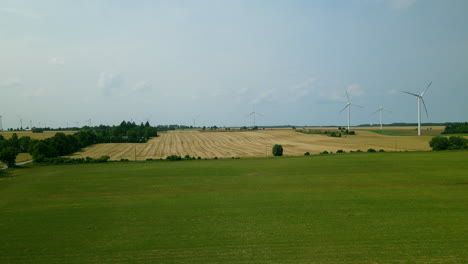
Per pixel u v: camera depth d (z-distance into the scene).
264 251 19.00
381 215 26.16
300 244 19.98
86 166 61.81
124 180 46.44
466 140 76.19
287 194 35.34
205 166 59.34
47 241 21.70
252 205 30.69
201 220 25.95
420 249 18.77
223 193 36.72
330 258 17.77
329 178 44.78
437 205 28.94
